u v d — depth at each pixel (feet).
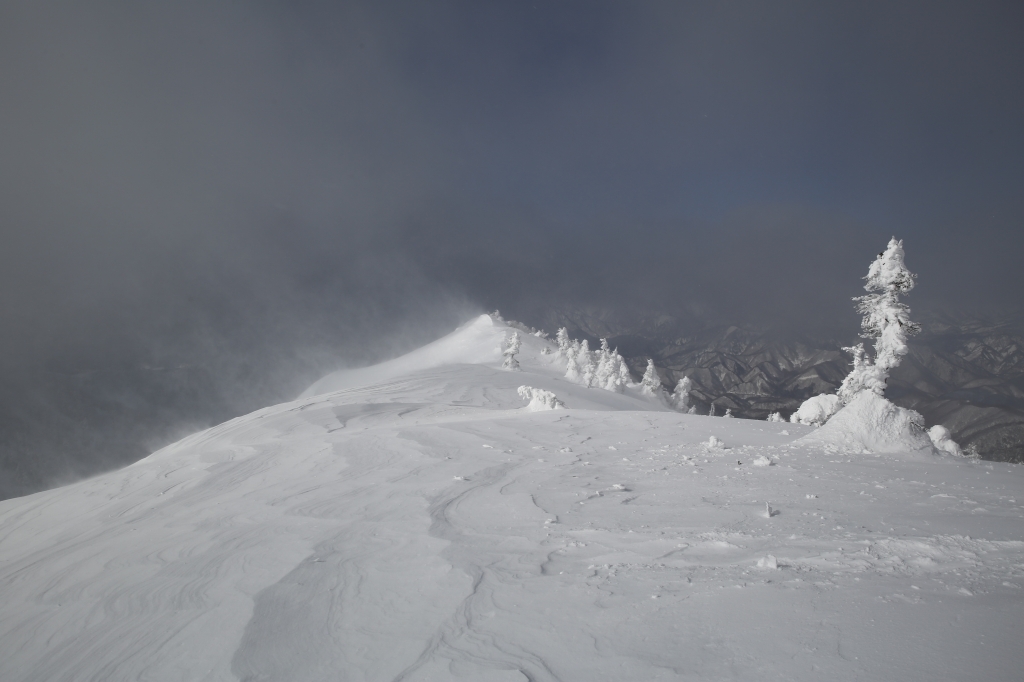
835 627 11.93
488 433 75.56
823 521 23.95
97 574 30.53
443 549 24.64
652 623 13.87
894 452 51.62
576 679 11.64
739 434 68.13
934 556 16.49
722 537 22.03
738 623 13.01
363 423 114.11
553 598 17.02
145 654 17.62
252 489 54.65
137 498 66.08
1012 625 10.71
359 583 21.27
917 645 10.48
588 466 49.21
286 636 17.02
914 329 54.70
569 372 285.02
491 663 13.19
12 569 40.55
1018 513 24.29
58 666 18.69
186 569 27.30
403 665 14.01
